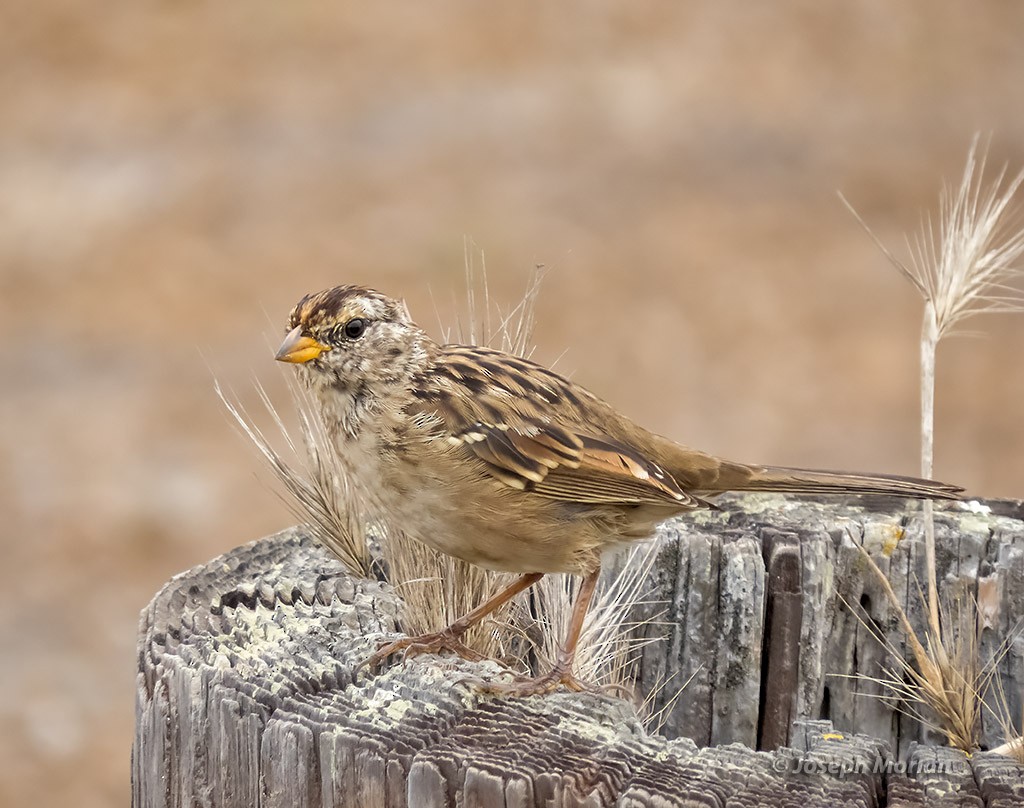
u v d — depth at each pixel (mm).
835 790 4770
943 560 6344
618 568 6527
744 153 24484
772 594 6250
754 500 6918
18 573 13898
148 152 24328
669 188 23141
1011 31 30031
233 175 23562
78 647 12961
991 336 18641
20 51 28141
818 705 6285
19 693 12422
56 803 11133
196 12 30297
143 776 5477
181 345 18234
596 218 21766
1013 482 14930
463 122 25844
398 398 5879
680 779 4738
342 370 5898
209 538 14391
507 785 4645
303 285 19672
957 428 16125
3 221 21875
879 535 6340
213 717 5156
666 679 6344
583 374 17047
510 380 6000
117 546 14297
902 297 19375
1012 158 23609
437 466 5801
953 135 24844
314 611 5938
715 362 17531
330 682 5305
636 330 18250
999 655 6137
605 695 5445
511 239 21000
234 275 20109
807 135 25062
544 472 5789
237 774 5102
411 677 5355
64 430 16391
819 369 17344
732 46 29266
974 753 5359
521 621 6586
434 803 4723
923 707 6242
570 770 4719
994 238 6574
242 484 15352
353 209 22234
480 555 5980
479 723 5039
